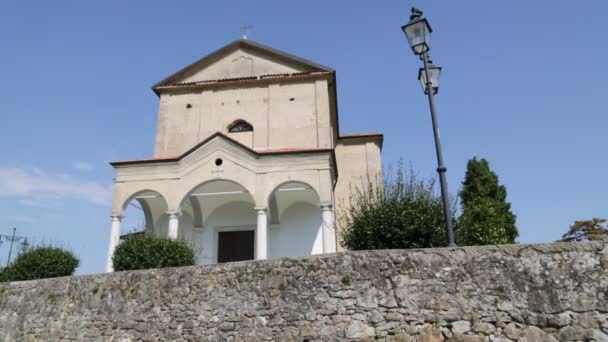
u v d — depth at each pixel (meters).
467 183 29.30
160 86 24.67
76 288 11.59
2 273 15.04
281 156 18.64
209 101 24.30
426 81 10.52
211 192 20.39
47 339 11.49
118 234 18.27
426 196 11.52
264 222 17.83
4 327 12.55
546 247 8.17
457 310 8.15
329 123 23.34
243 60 25.16
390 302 8.54
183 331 9.79
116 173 19.19
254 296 9.47
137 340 10.17
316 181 18.19
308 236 21.02
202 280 10.05
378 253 8.98
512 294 8.01
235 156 18.80
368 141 26.81
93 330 10.82
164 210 21.98
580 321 7.56
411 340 8.20
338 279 9.00
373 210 11.25
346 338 8.55
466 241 11.61
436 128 9.97
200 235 21.61
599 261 7.82
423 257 8.70
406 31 10.86
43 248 15.77
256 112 23.81
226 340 9.35
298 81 24.14
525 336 7.71
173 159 19.03
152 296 10.41
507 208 26.22
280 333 9.00
